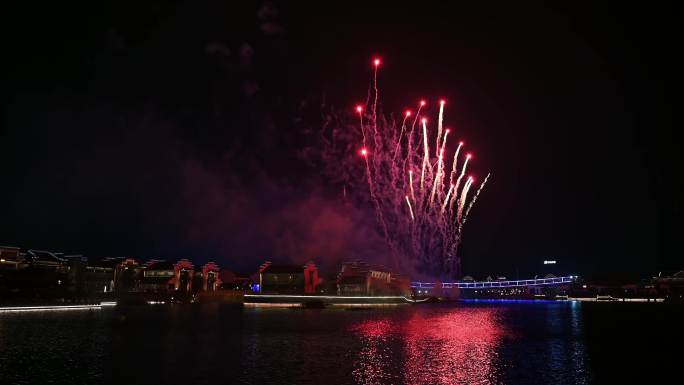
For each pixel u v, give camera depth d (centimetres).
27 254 11512
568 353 4578
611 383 3350
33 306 9531
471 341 5431
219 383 3275
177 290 13888
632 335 6150
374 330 6644
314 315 9775
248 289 15150
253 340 5388
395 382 3312
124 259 13525
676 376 3572
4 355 4238
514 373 3628
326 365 3897
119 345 4875
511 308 14212
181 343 5066
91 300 10912
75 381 3309
